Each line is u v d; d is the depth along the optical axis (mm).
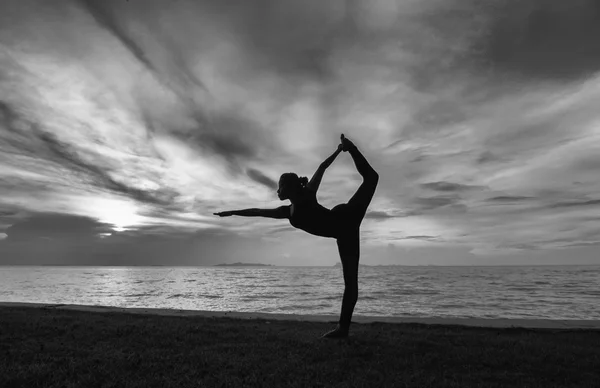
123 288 45438
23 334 6254
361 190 5621
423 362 4680
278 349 5254
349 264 5785
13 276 98125
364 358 4852
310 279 80875
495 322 8352
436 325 7832
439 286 50156
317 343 5566
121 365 4391
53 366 4316
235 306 22250
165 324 7484
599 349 5602
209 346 5445
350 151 5598
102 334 6270
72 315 8977
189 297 30281
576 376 4227
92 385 3736
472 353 5121
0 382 3750
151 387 3705
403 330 7176
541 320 8703
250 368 4340
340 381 3938
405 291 38312
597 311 19812
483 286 50562
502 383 3979
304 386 3723
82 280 73375
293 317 8992
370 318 8977
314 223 5375
